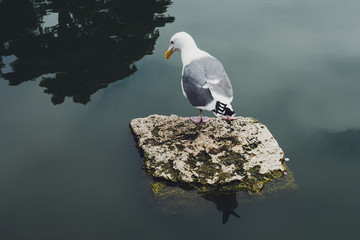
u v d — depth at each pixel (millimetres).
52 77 7676
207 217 4293
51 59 8398
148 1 11812
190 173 4887
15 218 4371
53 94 7129
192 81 5129
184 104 6797
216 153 5223
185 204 4531
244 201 4508
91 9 11211
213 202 4531
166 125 5945
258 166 4984
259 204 4445
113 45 8930
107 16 10633
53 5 11656
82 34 9547
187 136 5625
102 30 9742
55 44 9094
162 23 10078
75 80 7551
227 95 5004
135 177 5016
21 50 8898
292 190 4637
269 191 4629
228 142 5422
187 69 5332
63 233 4117
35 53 8703
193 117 6086
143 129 5883
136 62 8156
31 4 11734
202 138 5527
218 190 4684
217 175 4832
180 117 6133
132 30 9680
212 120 5965
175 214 4383
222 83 5031
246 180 4777
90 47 8852
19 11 11219
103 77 7629
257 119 6266
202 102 5047
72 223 4266
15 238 4078
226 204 4484
